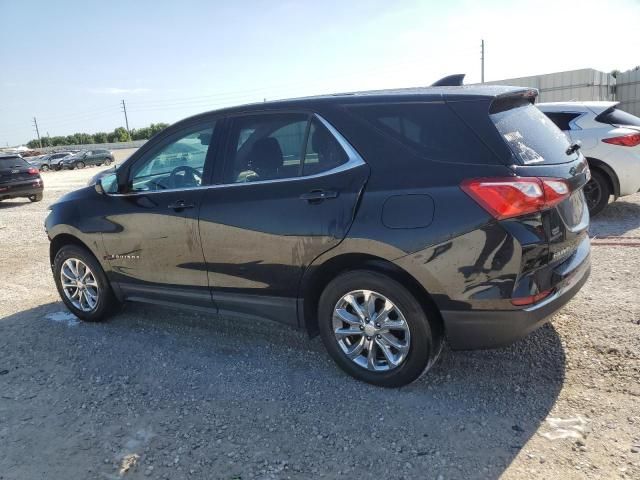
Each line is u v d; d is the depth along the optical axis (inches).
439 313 124.0
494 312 113.7
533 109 138.7
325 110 133.2
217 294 151.3
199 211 147.5
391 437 112.8
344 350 134.3
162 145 160.7
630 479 95.5
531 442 107.7
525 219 110.3
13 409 134.0
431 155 118.6
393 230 118.0
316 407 125.9
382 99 128.6
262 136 142.0
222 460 109.1
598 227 272.2
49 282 248.5
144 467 108.6
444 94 123.0
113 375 148.6
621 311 161.9
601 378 128.0
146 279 166.7
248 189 140.5
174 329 178.1
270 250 136.3
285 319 141.4
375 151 124.4
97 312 184.5
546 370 133.9
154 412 128.6
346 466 105.0
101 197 174.6
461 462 103.6
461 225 112.0
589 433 109.0
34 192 612.4
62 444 118.0
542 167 116.7
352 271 127.1
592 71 734.5
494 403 122.1
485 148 114.5
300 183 132.3
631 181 279.9
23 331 184.9
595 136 282.2
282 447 112.1
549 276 115.0
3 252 325.1
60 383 145.9
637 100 805.9
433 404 123.5
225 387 138.0
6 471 110.0
